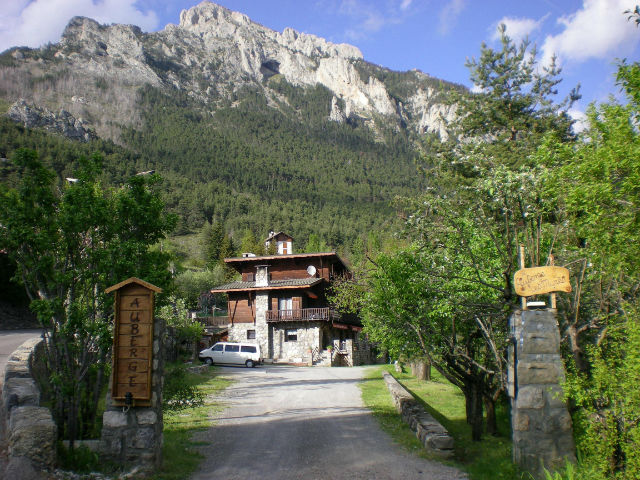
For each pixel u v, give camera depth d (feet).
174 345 95.55
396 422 41.14
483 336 36.14
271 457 30.94
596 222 25.23
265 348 136.26
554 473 24.27
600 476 22.65
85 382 30.83
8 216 29.40
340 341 145.48
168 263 37.04
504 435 36.60
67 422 28.89
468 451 32.19
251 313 141.79
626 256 24.22
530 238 31.76
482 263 35.32
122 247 31.30
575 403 27.66
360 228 446.60
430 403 51.96
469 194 35.63
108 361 35.40
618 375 23.17
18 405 25.27
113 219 32.78
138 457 25.49
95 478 23.24
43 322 28.66
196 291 195.11
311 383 73.00
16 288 108.27
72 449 24.97
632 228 23.63
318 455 31.32
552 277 27.17
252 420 43.42
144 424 25.80
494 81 72.49
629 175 23.45
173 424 41.32
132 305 26.63
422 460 29.78
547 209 31.45
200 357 114.83
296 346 135.64
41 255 30.35
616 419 23.16
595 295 32.53
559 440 25.53
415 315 35.86
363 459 30.25
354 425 40.52
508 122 71.46
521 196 30.71
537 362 26.40
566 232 33.73
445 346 35.86
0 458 22.89
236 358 114.11
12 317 106.73
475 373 35.68
